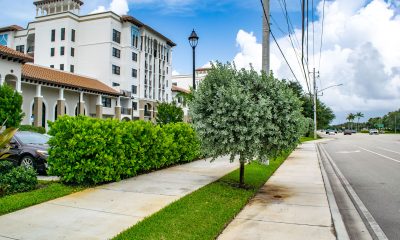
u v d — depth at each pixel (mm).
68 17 52969
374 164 17156
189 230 5379
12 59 30656
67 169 8523
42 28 54781
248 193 8547
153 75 63188
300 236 5449
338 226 5953
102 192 8148
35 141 12008
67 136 8648
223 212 6566
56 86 37531
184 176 10875
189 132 14539
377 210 7621
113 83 53812
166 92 69125
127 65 55531
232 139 8297
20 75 31797
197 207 6777
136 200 7395
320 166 15422
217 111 8391
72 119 8844
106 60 52844
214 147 8836
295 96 9219
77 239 4988
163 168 12805
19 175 7895
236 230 5734
